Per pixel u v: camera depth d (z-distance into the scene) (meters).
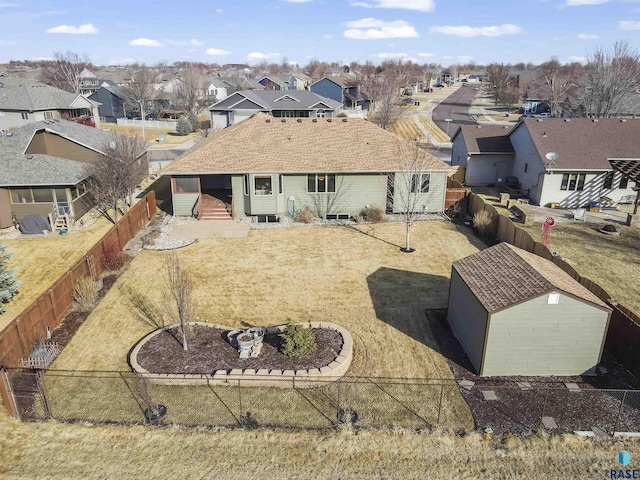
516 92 94.06
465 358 14.88
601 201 31.25
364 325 16.78
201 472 10.61
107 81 104.38
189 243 24.45
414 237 25.55
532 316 13.27
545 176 31.36
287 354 14.30
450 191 29.36
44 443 11.36
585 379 13.89
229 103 60.25
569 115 62.84
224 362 14.10
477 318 14.09
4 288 17.64
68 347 15.33
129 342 15.63
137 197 33.56
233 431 11.74
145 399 12.38
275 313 17.58
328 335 15.59
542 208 31.61
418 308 18.05
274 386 13.35
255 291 19.30
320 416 12.30
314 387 13.38
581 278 16.75
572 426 11.96
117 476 10.50
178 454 11.09
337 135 29.44
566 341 13.61
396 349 15.31
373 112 80.25
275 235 25.67
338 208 28.52
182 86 86.94
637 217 27.45
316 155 27.88
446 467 10.77
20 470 10.61
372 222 27.94
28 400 12.80
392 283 20.09
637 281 20.17
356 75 118.12
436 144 56.03
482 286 14.66
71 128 34.22
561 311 13.24
